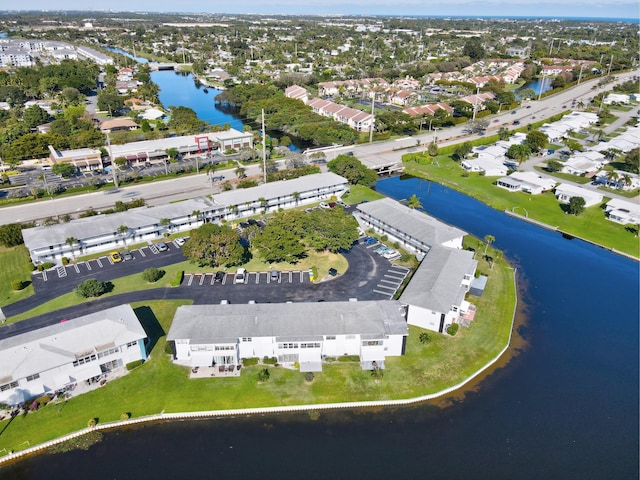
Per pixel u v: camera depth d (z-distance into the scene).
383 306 79.00
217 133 184.12
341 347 74.38
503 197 144.75
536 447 61.91
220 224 117.94
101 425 63.56
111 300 88.06
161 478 57.00
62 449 60.62
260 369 72.38
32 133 178.88
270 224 103.94
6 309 85.31
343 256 104.44
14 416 63.94
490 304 89.50
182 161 165.12
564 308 91.38
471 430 64.19
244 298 88.75
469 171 166.75
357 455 60.16
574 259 109.88
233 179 149.38
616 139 191.75
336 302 79.44
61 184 141.50
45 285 93.19
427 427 64.50
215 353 71.75
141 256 104.69
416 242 105.31
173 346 72.25
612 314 89.88
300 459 59.50
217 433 63.03
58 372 66.75
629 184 145.38
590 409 68.06
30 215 120.75
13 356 65.56
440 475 57.75
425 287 83.44
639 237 118.94
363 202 134.25
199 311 76.81
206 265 100.75
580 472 58.62
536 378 73.69
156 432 63.12
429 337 79.06
